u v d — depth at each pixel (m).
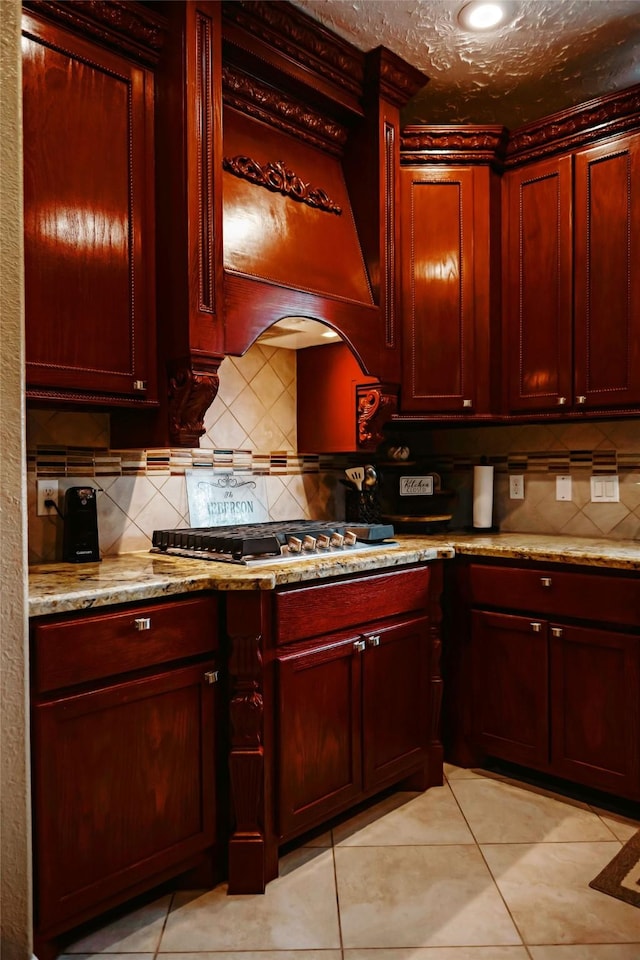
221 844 1.83
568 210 2.50
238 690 1.79
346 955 1.54
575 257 2.49
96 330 1.85
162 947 1.58
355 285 2.44
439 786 2.38
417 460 3.25
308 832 2.07
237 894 1.78
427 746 2.35
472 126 2.57
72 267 1.80
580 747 2.21
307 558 2.09
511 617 2.36
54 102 1.76
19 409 1.12
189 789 1.76
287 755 1.86
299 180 2.34
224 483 2.56
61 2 1.75
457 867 1.88
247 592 1.77
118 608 1.62
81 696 1.53
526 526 2.94
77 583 1.66
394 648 2.22
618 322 2.39
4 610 1.12
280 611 1.85
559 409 2.56
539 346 2.59
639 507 2.61
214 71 1.99
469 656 2.48
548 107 2.81
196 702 1.77
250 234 2.14
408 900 1.73
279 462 2.77
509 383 2.67
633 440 2.63
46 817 1.47
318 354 2.76
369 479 2.81
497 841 2.01
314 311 2.24
